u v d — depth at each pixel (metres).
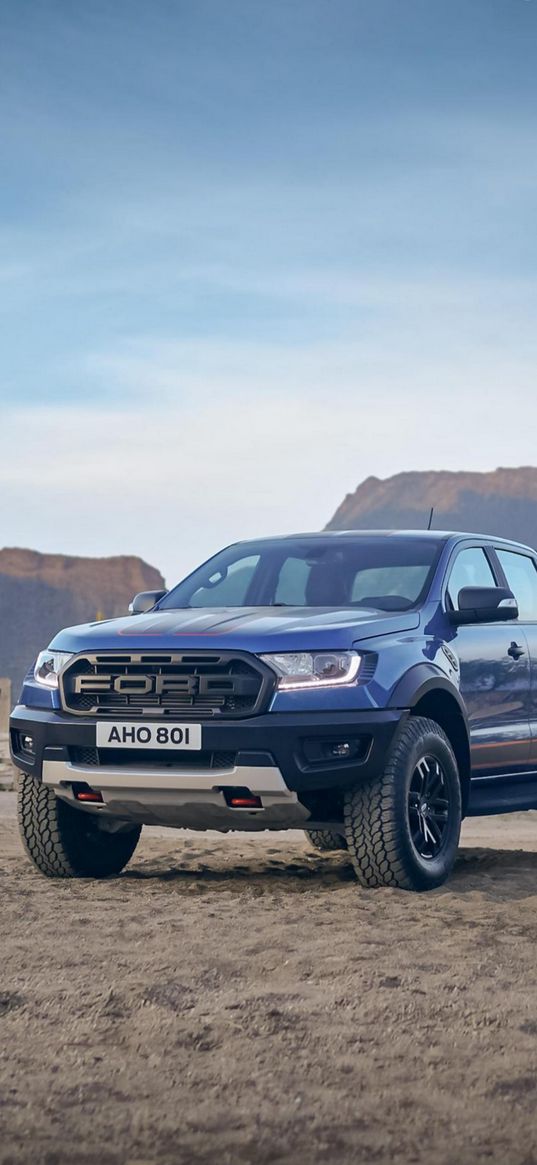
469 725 6.95
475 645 7.07
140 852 8.21
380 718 6.07
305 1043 3.71
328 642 6.11
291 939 5.02
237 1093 3.31
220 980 4.43
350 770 6.03
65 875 6.86
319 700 6.00
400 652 6.38
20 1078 3.43
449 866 6.53
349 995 4.21
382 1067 3.50
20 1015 4.00
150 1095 3.30
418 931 5.18
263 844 8.97
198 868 7.43
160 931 5.17
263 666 6.01
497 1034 3.78
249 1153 2.95
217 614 6.61
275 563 7.51
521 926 5.31
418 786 6.42
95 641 6.42
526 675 7.56
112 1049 3.68
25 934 5.12
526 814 13.83
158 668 6.18
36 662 6.78
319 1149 2.96
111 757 6.26
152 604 7.52
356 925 5.29
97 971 4.54
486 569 7.73
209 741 5.97
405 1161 2.89
